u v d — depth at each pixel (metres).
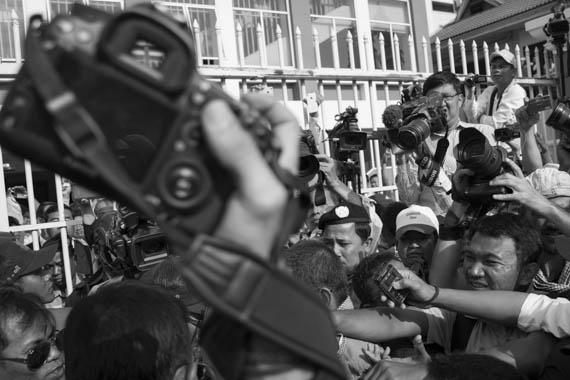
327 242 3.66
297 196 0.89
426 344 2.75
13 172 6.23
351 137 4.36
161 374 1.59
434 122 3.88
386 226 4.36
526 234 2.55
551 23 5.12
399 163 5.47
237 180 0.73
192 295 2.66
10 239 4.29
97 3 7.87
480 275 2.56
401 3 10.67
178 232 0.72
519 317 2.38
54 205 5.65
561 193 3.38
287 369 0.83
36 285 4.02
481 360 1.80
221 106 0.71
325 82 6.60
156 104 0.70
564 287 2.76
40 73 0.66
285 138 0.90
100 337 1.56
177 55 0.70
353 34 10.11
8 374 2.46
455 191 2.92
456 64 12.28
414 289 2.40
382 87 7.28
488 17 15.42
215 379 1.65
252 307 0.72
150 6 0.73
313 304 0.79
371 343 2.79
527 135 4.19
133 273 3.64
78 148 0.66
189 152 0.71
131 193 0.69
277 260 0.79
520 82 7.25
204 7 8.67
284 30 9.61
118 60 0.68
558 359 2.18
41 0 7.58
